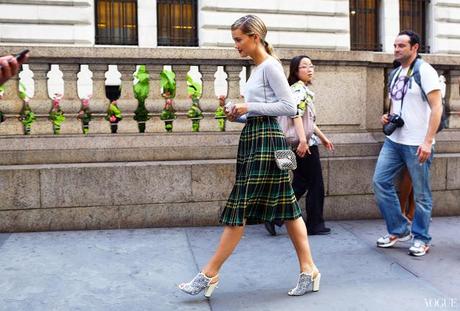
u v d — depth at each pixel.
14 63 1.95
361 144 5.99
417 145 4.56
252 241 5.05
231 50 5.65
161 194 5.44
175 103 5.68
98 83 5.55
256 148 3.47
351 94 6.08
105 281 3.93
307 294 3.70
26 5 12.77
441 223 5.82
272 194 3.53
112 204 5.35
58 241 4.93
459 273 4.15
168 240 5.00
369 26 16.33
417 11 16.78
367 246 4.90
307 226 5.33
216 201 5.54
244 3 14.07
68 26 13.06
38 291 3.72
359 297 3.63
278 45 14.38
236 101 5.74
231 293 3.73
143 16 13.65
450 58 6.32
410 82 4.56
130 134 5.59
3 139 5.37
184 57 5.56
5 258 4.44
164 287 3.83
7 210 5.18
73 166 5.28
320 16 14.70
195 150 5.64
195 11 14.33
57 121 5.57
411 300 3.58
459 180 6.16
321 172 5.26
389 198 4.79
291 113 3.45
